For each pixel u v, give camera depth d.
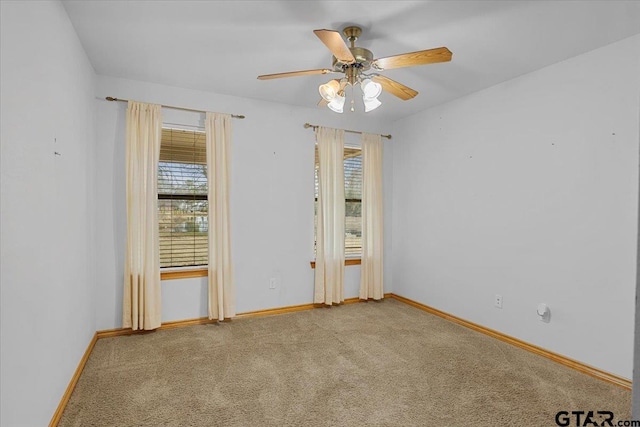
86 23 2.31
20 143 1.48
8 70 1.37
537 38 2.46
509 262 3.22
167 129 3.56
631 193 2.39
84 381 2.40
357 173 4.63
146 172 3.31
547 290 2.90
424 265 4.25
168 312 3.51
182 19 2.27
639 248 0.44
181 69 3.08
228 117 3.68
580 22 2.24
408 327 3.59
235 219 3.79
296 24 2.32
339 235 4.32
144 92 3.39
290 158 4.10
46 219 1.78
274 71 3.12
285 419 2.00
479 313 3.52
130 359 2.76
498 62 2.86
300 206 4.17
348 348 3.03
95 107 3.17
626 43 2.43
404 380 2.47
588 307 2.62
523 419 2.02
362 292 4.51
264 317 3.88
